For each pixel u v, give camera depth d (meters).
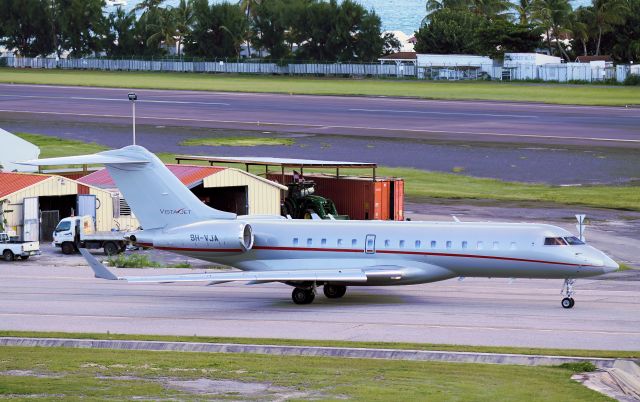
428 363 73.31
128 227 156.25
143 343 81.69
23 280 118.44
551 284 113.88
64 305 102.12
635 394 64.69
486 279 117.31
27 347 81.12
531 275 98.50
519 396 62.16
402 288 111.62
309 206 158.88
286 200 160.75
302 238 104.06
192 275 97.06
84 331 88.75
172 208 106.75
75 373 69.25
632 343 81.81
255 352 78.88
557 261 96.94
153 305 102.38
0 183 152.50
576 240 98.81
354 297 106.00
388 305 100.94
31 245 137.62
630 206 181.00
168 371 69.75
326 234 103.56
